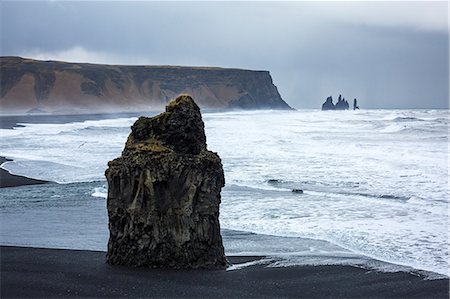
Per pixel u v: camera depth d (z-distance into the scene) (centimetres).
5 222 2030
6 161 4056
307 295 1307
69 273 1423
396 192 2631
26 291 1300
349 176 3123
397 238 1820
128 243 1473
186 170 1453
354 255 1639
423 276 1452
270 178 3066
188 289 1317
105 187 2828
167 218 1448
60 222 2025
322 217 2136
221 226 2006
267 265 1538
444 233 1875
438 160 3781
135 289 1311
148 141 1504
